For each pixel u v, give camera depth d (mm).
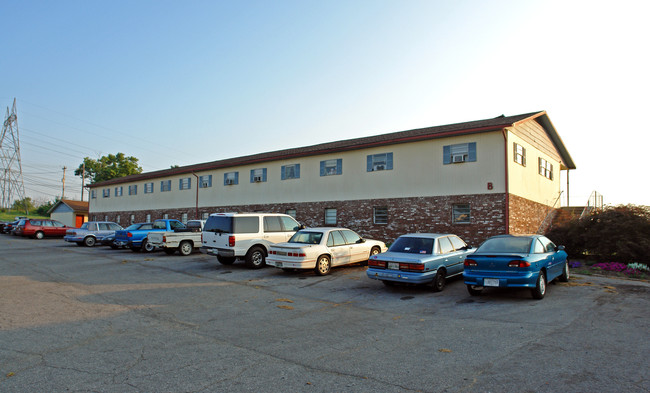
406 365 4941
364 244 14031
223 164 29781
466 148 18719
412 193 20203
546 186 23344
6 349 5590
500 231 17438
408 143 20594
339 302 9008
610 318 7078
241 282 11445
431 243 10633
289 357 5285
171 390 4211
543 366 4809
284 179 26281
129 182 40781
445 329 6648
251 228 14164
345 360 5156
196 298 9305
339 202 23156
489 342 5836
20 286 10352
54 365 4965
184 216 33938
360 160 22453
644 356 5133
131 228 20609
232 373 4703
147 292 9914
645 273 12672
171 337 6238
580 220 16328
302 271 13438
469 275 9086
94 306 8328
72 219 48938
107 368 4863
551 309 7832
